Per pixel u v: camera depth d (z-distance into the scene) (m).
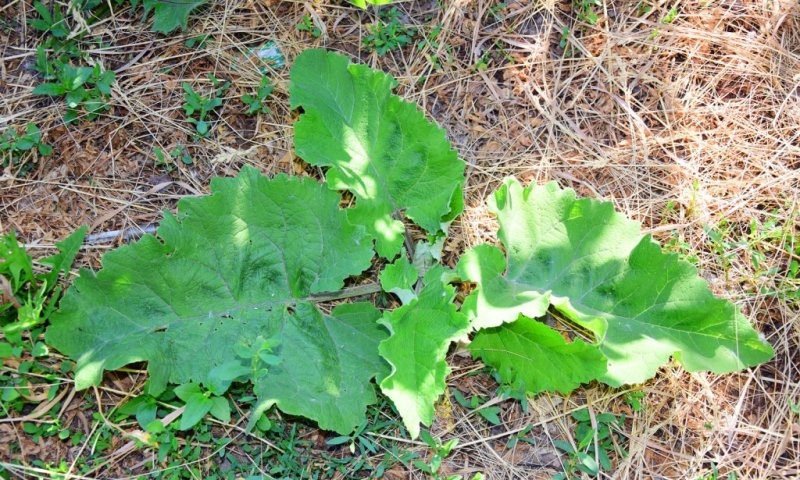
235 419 2.34
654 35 2.90
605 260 2.45
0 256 2.22
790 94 2.85
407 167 2.52
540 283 2.47
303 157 2.42
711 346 2.33
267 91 2.69
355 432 2.31
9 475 2.15
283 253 2.42
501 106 2.82
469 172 2.75
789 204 2.69
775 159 2.77
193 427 2.27
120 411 2.24
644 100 2.86
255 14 2.84
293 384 2.29
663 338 2.36
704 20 2.92
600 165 2.76
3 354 2.10
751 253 2.64
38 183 2.53
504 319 2.18
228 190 2.32
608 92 2.85
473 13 2.90
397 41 2.84
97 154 2.60
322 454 2.33
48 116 2.61
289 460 2.27
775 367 2.52
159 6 2.75
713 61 2.88
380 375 2.35
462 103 2.82
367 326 2.43
